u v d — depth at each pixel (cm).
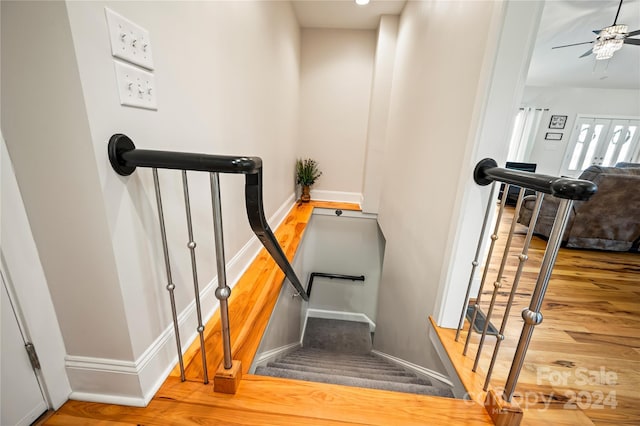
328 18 300
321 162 375
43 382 81
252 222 89
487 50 104
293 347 273
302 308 345
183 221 107
